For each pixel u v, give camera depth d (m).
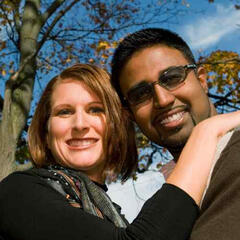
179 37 2.48
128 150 2.73
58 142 2.41
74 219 1.75
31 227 1.77
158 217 1.59
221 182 1.49
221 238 1.38
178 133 2.34
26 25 6.77
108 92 2.48
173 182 1.68
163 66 2.35
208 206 1.55
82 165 2.38
